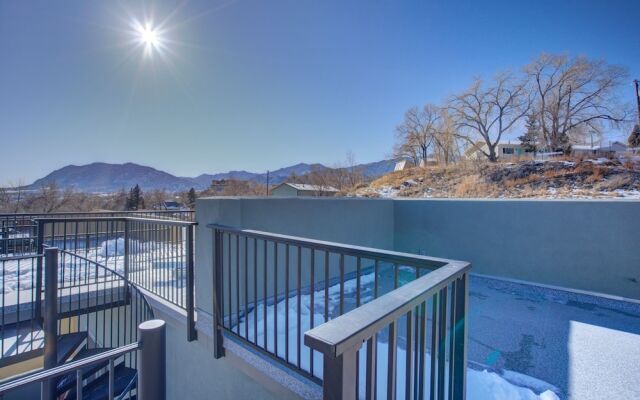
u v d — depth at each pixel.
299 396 2.01
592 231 4.12
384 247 5.54
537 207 4.52
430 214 5.47
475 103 22.27
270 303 3.32
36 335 3.60
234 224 2.95
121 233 6.96
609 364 2.43
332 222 4.35
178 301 3.40
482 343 2.80
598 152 13.51
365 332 0.81
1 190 19.92
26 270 5.31
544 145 20.44
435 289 1.21
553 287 4.34
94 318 5.01
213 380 2.76
